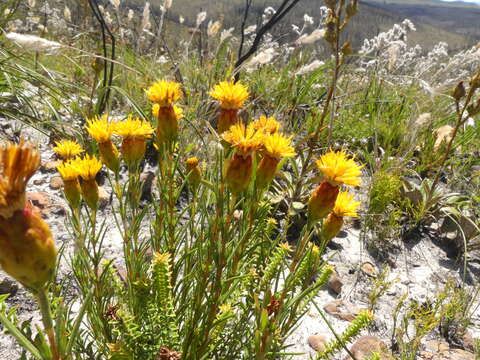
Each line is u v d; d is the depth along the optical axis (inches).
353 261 22.8
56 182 23.6
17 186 5.0
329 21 20.3
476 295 20.2
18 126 27.5
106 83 32.4
